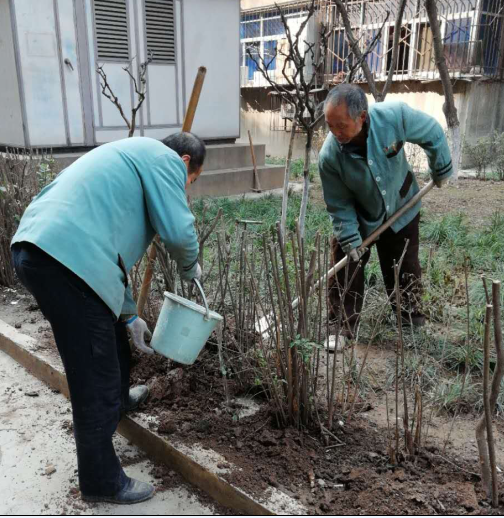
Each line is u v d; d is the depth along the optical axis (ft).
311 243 18.24
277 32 50.39
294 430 8.64
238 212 24.57
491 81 42.34
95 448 7.41
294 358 8.38
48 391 10.95
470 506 7.02
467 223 23.54
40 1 24.38
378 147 10.29
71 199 6.98
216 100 31.40
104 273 6.97
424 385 10.06
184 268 8.06
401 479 7.55
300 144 51.49
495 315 6.43
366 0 44.27
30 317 13.76
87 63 26.12
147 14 27.48
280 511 7.01
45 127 25.64
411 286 12.03
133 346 11.32
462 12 40.91
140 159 7.38
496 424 9.10
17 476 8.41
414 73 43.52
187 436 8.70
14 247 7.10
